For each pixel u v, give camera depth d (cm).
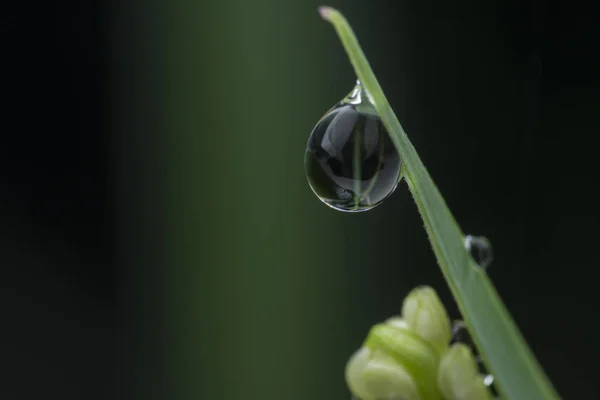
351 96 7
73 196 13
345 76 11
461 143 13
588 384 13
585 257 13
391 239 12
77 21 13
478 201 13
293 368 11
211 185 11
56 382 14
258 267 11
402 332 7
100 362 13
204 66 11
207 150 11
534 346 13
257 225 11
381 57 12
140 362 13
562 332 13
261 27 11
